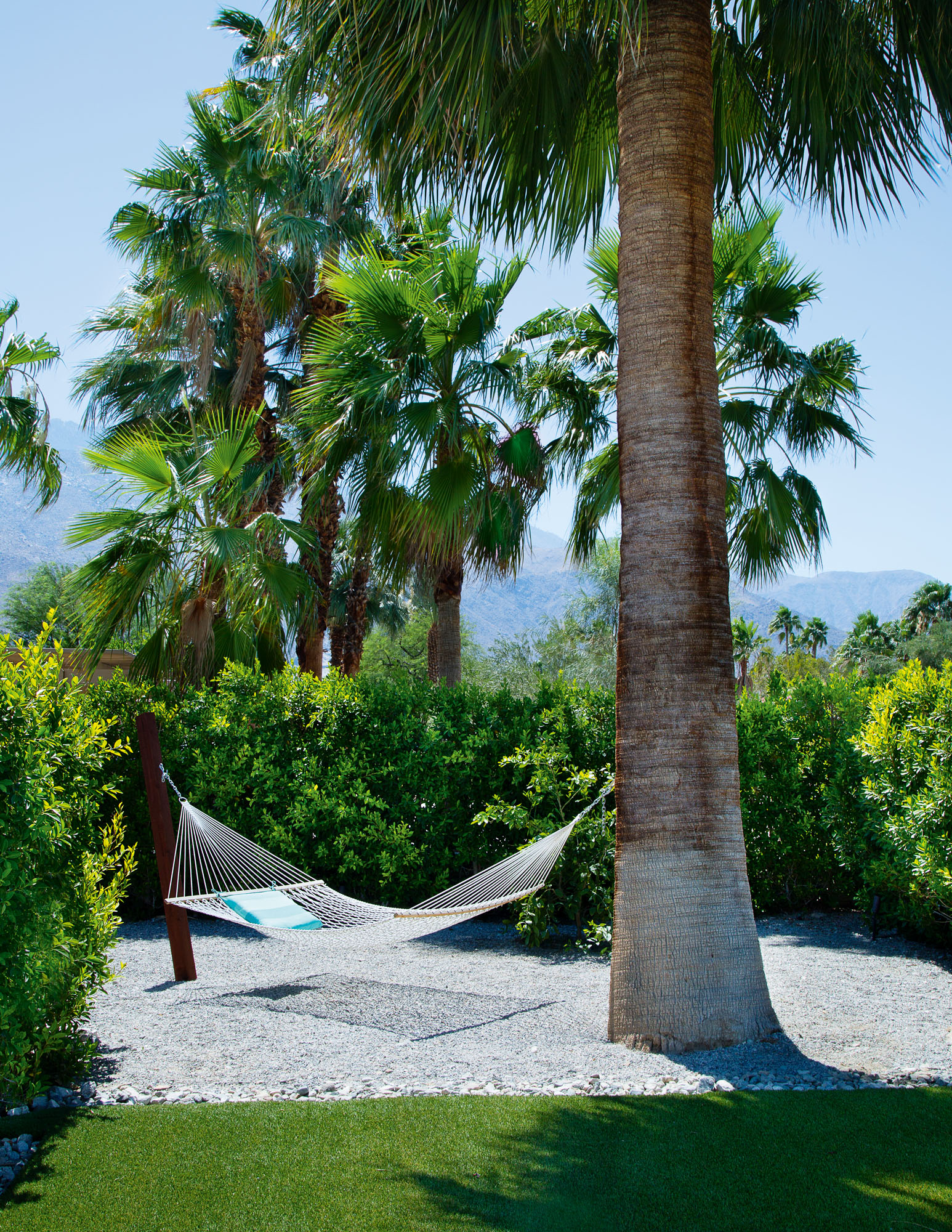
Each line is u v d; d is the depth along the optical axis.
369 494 9.42
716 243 9.37
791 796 7.35
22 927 3.34
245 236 11.70
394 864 7.36
